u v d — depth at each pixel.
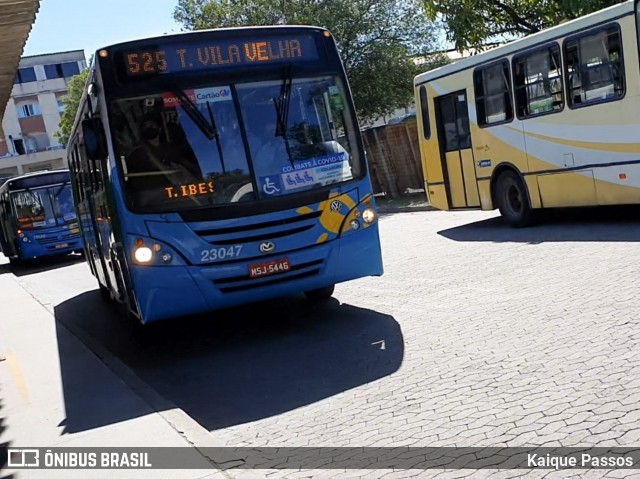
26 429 6.23
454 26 20.08
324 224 8.20
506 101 13.92
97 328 11.29
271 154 8.13
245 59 8.31
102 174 8.67
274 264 7.98
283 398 6.46
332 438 5.29
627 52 11.26
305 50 8.59
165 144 7.90
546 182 13.27
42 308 13.33
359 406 5.88
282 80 8.40
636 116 11.29
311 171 8.24
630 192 11.65
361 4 29.30
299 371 7.20
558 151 12.87
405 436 5.07
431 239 14.95
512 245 12.31
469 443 4.74
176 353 8.77
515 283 9.31
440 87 15.68
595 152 12.13
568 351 6.21
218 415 6.29
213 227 7.81
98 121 8.22
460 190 15.65
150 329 10.22
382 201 25.97
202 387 7.22
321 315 9.52
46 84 73.19
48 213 24.59
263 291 8.05
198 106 8.05
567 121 12.58
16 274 23.89
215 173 7.92
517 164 13.88
